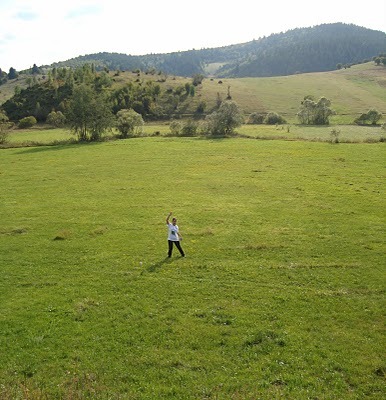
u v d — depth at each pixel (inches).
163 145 3125.0
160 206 1615.4
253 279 953.5
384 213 1439.5
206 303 842.8
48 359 663.8
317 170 2176.4
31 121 5403.5
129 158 2642.7
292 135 3794.3
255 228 1330.0
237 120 3742.6
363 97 7022.6
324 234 1252.5
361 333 722.8
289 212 1491.1
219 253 1123.3
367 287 895.7
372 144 2933.1
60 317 794.8
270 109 6481.3
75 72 7662.4
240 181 1988.2
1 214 1542.8
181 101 6894.7
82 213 1539.1
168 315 794.8
